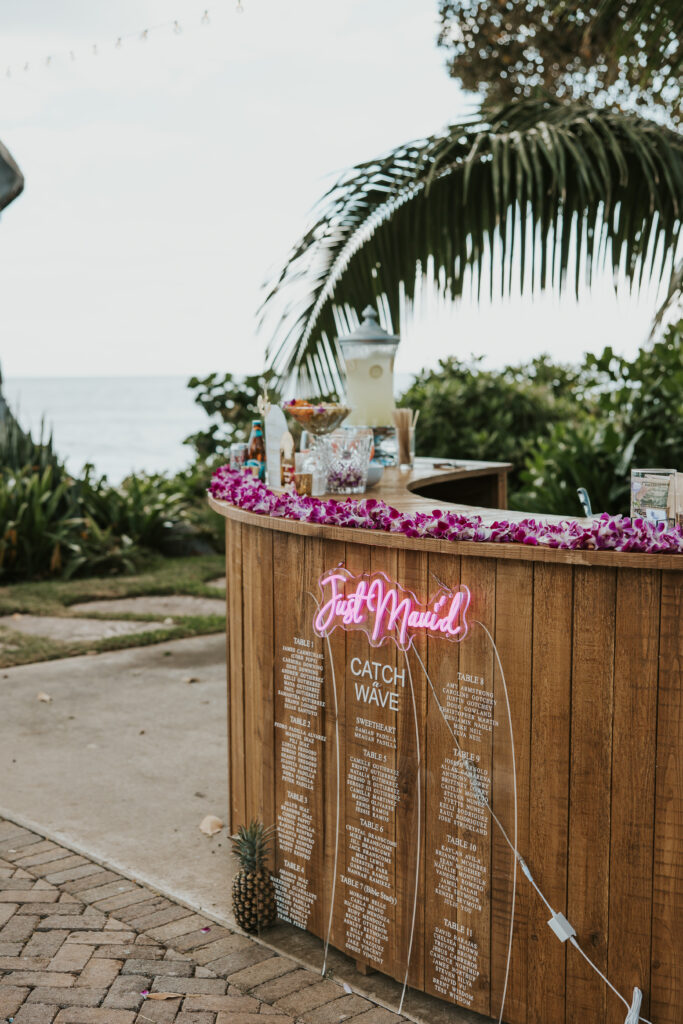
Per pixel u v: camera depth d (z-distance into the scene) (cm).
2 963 335
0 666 707
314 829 350
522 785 287
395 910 321
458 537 289
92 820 448
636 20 451
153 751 537
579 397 1238
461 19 1165
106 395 11119
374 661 322
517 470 1130
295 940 354
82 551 1063
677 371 740
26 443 1164
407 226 619
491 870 296
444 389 1167
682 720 262
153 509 1178
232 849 410
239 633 393
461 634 296
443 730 304
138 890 388
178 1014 308
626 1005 277
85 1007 311
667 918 269
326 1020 306
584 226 570
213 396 1357
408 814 316
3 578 1033
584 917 281
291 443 413
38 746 544
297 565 349
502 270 595
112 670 700
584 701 275
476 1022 304
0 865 407
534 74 1158
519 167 530
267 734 369
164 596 973
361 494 411
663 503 304
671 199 550
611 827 274
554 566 276
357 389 523
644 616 265
